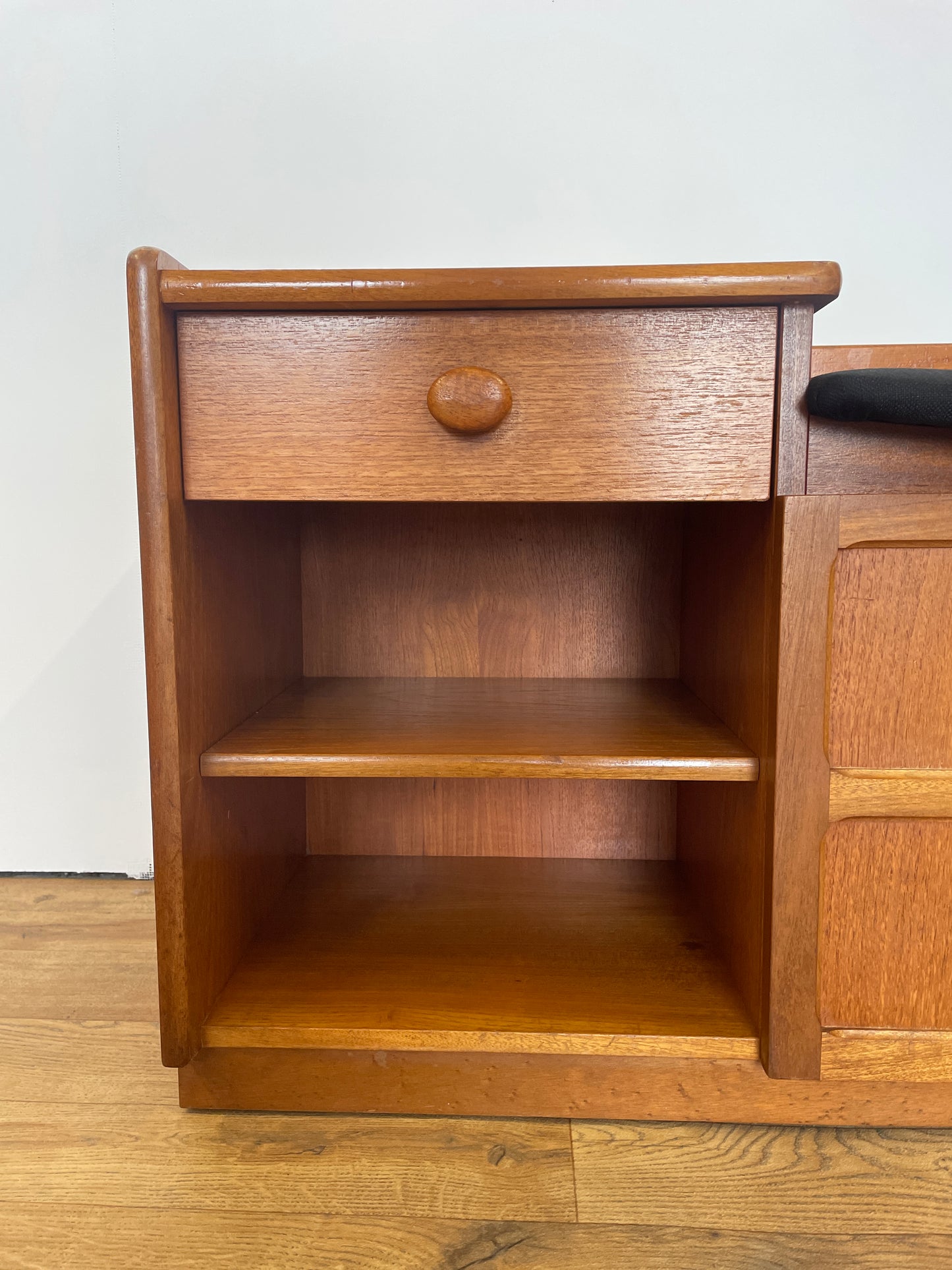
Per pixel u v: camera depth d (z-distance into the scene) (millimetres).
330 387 670
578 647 1146
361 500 680
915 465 659
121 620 1274
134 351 642
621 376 665
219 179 1229
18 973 1006
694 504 1030
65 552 1265
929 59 1189
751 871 760
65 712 1297
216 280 636
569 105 1217
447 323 663
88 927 1136
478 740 794
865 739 681
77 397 1235
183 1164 680
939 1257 589
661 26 1199
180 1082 748
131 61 1206
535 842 1178
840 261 1229
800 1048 707
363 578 1148
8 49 1201
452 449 672
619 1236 606
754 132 1215
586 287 632
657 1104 733
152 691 673
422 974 837
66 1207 633
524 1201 642
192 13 1202
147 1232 608
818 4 1187
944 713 676
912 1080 708
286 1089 746
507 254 1245
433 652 1153
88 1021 898
